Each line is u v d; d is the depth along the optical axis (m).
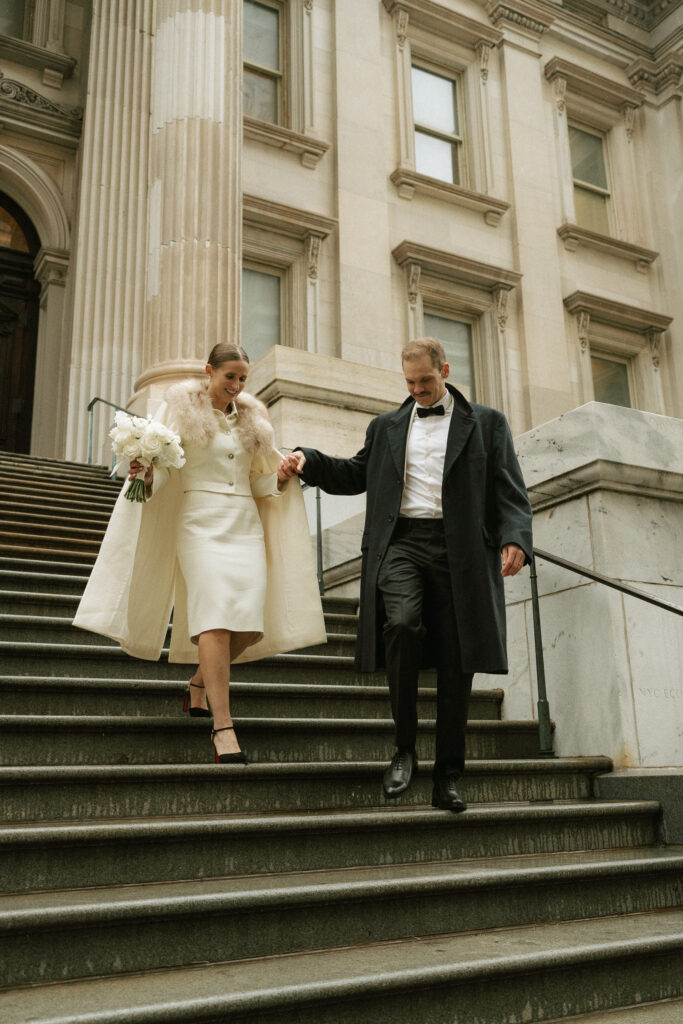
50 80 13.86
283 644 3.82
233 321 10.14
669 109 19.31
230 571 3.51
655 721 4.32
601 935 2.76
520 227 16.94
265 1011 2.10
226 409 3.82
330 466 3.84
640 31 19.95
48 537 6.48
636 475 4.58
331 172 15.48
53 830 2.64
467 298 16.23
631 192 18.77
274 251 14.67
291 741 3.87
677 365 17.98
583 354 17.00
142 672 4.36
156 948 2.39
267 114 15.59
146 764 3.57
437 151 17.05
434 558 3.50
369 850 3.14
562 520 4.71
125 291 12.56
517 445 5.02
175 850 2.83
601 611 4.43
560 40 18.88
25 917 2.23
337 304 14.84
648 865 3.21
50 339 13.17
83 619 3.42
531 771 4.02
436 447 3.63
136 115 13.37
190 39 10.76
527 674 4.88
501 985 2.43
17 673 4.06
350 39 16.19
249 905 2.50
